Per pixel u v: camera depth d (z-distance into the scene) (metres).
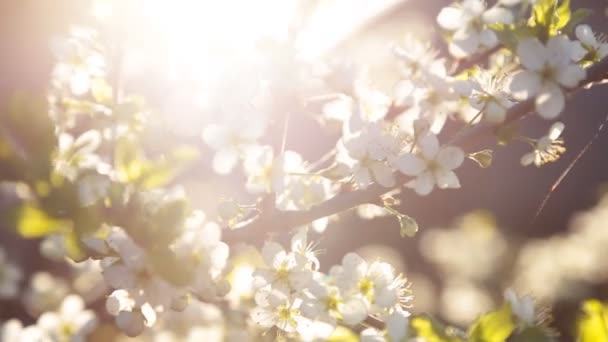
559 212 1.58
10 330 0.67
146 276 0.54
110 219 0.53
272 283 0.58
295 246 0.59
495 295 1.16
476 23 0.61
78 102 0.61
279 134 0.60
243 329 0.68
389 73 0.64
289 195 0.59
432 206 1.58
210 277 0.54
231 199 0.59
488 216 1.29
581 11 0.58
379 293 0.58
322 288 0.58
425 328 0.55
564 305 1.08
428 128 0.58
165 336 0.70
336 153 0.60
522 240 1.25
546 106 0.55
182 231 0.53
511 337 0.55
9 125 0.52
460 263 1.20
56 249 0.76
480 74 0.61
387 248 1.42
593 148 1.44
